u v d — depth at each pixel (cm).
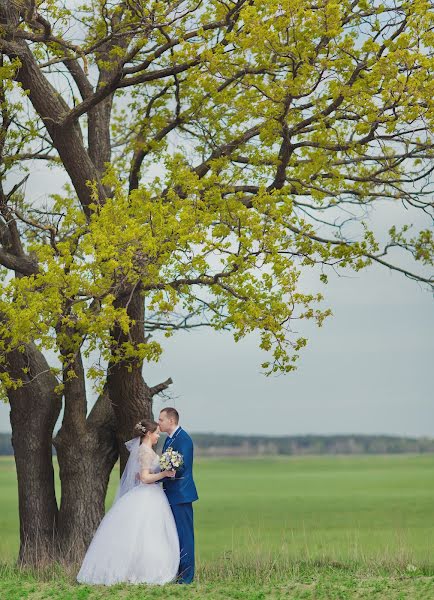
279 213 1725
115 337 1911
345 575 1577
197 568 1806
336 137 1888
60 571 1758
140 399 2020
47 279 1630
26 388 2147
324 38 1755
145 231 1631
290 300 1692
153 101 2158
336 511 6350
